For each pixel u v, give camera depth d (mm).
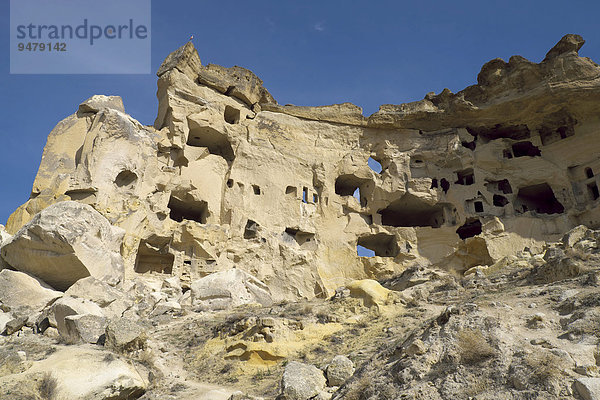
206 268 30375
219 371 14234
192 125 35125
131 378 11578
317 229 37469
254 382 13141
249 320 16219
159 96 36500
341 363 11023
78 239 20734
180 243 30312
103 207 27531
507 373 8023
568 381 7414
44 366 11734
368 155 40562
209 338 16766
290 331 15625
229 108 37906
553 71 36750
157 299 23047
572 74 36281
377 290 18562
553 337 9312
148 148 31453
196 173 33438
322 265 36188
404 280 21875
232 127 36938
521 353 8359
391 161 40156
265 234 34281
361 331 15906
